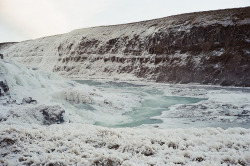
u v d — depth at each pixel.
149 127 14.47
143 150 6.88
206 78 42.69
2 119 11.85
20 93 18.02
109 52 64.50
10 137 7.43
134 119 17.17
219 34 45.62
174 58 49.44
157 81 48.22
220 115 17.73
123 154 6.50
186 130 8.84
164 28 54.91
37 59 87.69
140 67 54.34
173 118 17.28
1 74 18.30
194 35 48.69
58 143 7.37
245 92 29.92
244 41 42.56
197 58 46.31
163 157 6.43
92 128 9.24
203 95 29.08
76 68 68.12
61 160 6.12
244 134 8.16
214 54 44.38
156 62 52.16
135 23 69.94
